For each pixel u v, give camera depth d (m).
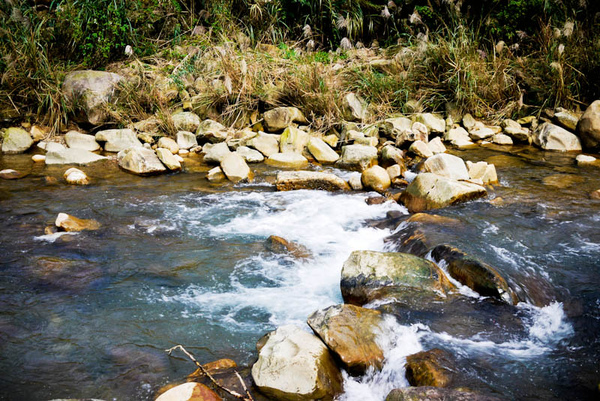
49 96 8.38
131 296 3.86
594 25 9.64
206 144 8.15
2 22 9.05
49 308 3.66
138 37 10.40
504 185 6.38
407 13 11.75
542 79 9.24
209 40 10.26
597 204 5.68
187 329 3.47
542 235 4.86
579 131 8.11
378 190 6.34
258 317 3.63
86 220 5.19
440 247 4.25
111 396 2.82
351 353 2.98
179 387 2.70
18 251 4.51
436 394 2.57
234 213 5.60
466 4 10.91
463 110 9.21
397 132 8.30
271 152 7.88
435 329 3.37
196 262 4.45
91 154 7.44
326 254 4.66
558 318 3.55
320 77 8.89
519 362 3.05
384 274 3.83
